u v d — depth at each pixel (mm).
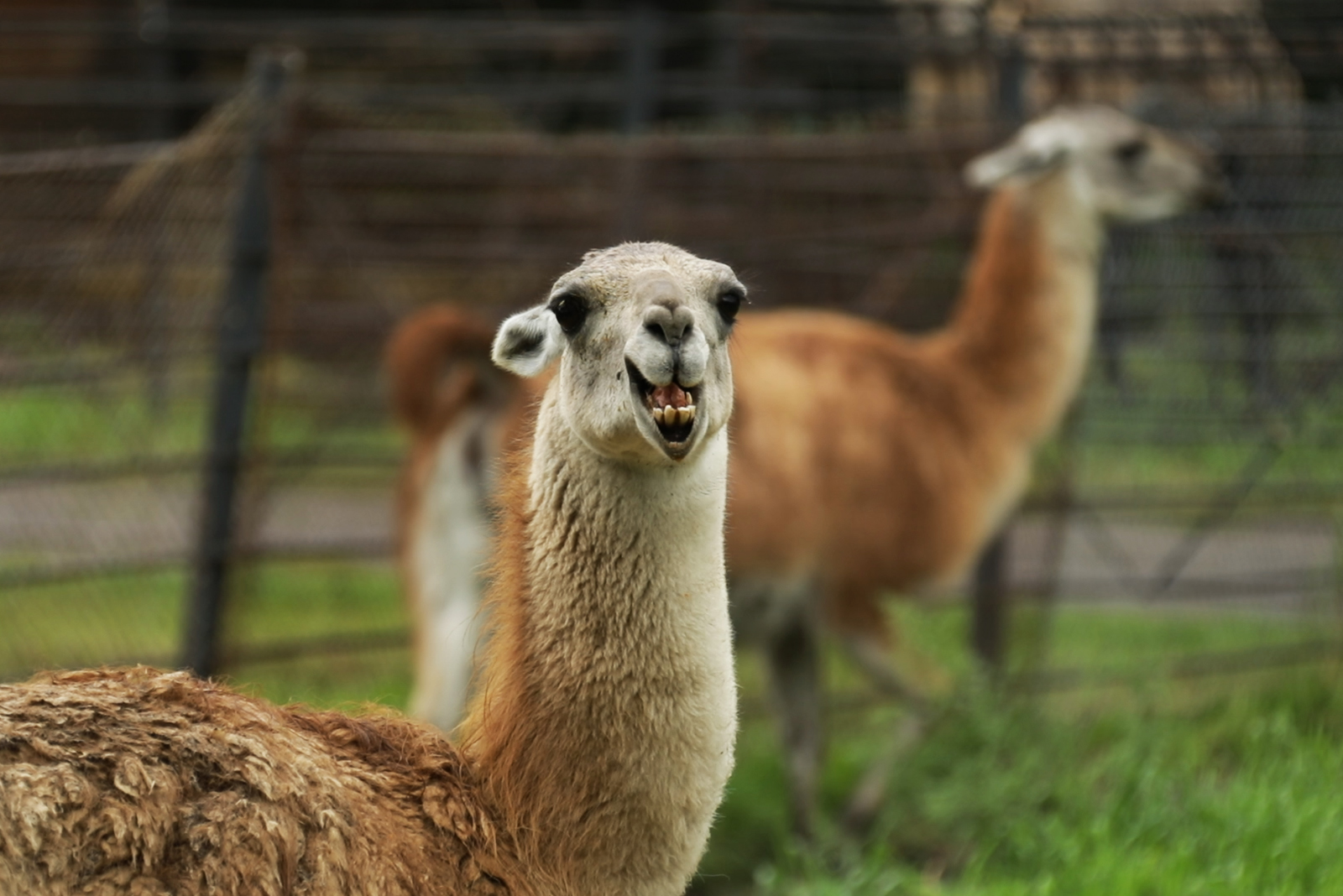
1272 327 31906
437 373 26234
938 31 42094
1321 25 35625
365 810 11406
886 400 27234
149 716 10594
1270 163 32031
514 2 58281
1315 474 32531
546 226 35781
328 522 38188
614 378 11750
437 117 40562
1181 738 26406
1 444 28406
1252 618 33375
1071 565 36688
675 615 12086
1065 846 21328
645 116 43719
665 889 12359
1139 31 37594
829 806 27656
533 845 12062
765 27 46719
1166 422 33094
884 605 30297
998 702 27516
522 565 12719
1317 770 22703
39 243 28969
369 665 31656
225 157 27719
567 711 12141
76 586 30016
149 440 29203
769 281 35062
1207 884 19359
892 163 35344
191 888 9961
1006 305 28828
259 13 61125
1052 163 28625
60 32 47312
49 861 9539
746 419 25719
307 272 34469
